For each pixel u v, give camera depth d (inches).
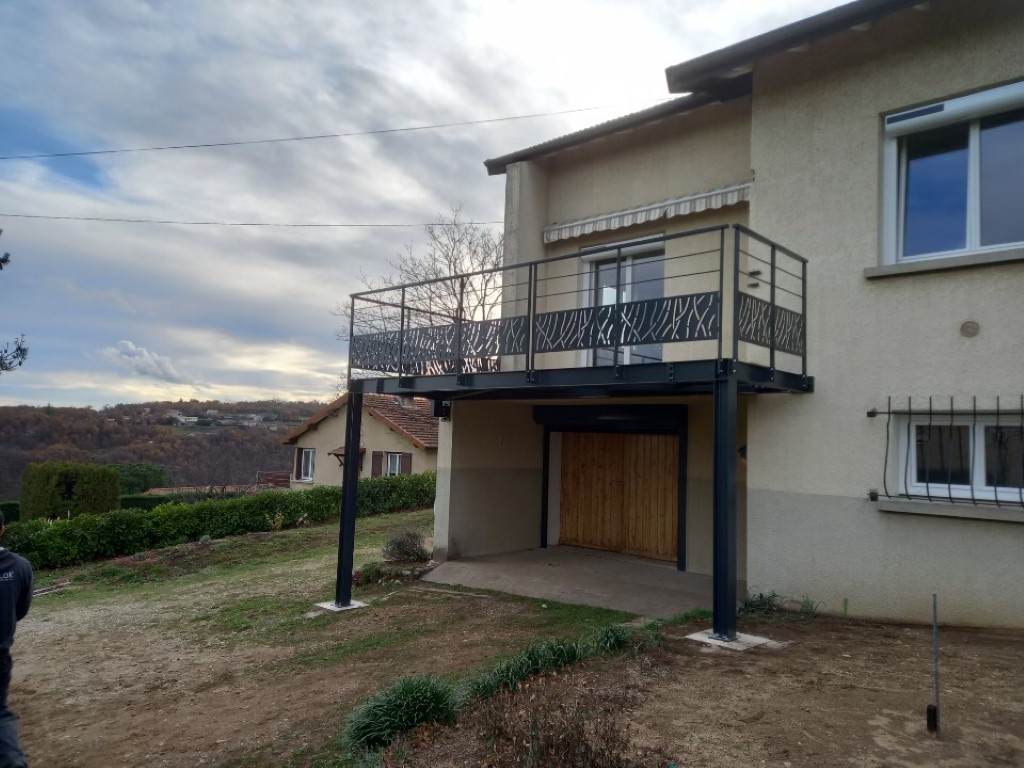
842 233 291.4
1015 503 247.1
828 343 291.4
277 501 735.1
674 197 385.7
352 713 190.1
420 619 328.5
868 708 168.1
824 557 285.6
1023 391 246.8
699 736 153.9
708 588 367.6
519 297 427.8
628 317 278.5
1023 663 199.3
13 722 158.6
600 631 251.1
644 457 460.8
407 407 1140.5
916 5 265.3
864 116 289.1
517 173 432.8
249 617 365.4
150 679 280.1
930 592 260.7
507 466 479.5
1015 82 256.1
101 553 599.5
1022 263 249.6
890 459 273.3
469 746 158.1
